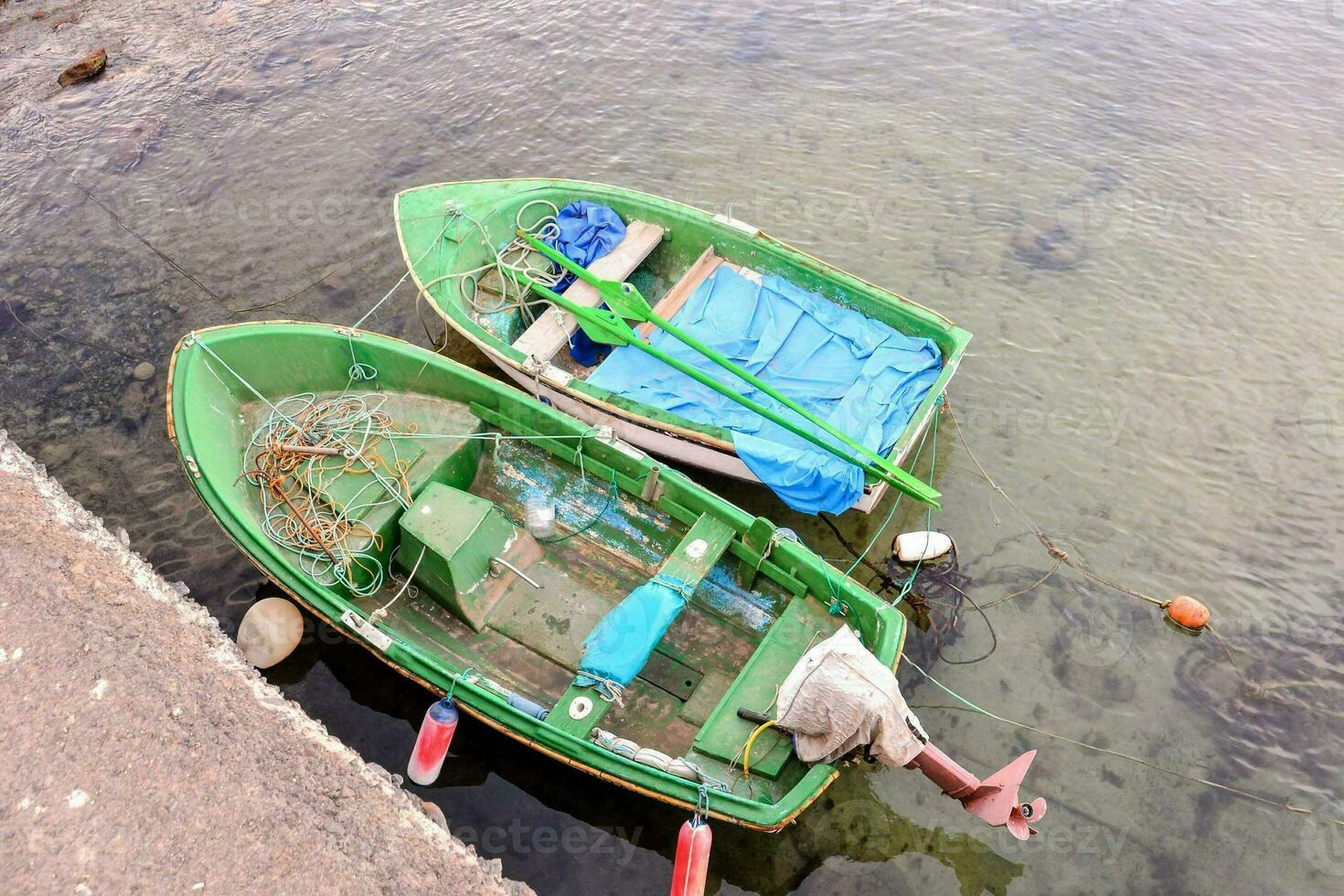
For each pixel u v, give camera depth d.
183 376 7.95
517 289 9.78
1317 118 13.06
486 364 10.93
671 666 7.84
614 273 9.72
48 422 10.08
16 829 4.69
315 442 8.37
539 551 8.45
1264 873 7.11
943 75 14.10
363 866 4.79
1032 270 11.48
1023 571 8.93
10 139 13.47
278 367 8.66
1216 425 9.97
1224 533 9.14
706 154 13.10
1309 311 10.92
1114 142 12.94
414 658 7.11
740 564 7.96
